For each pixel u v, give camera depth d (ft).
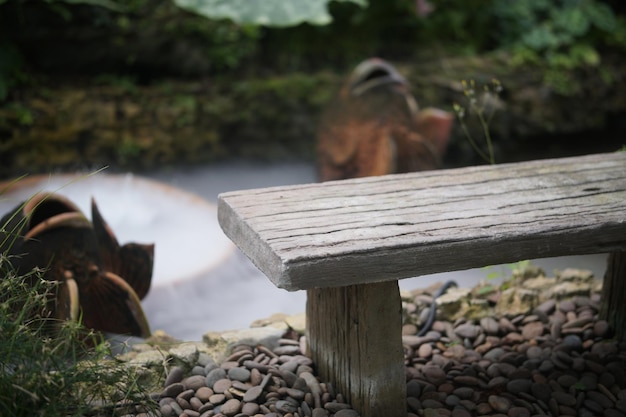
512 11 25.04
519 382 7.92
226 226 7.58
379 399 7.22
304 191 7.85
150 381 7.94
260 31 23.02
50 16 20.01
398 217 7.09
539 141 24.18
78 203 17.26
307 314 8.15
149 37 21.02
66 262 9.13
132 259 10.23
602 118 24.67
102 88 20.31
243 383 7.80
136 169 20.26
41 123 19.30
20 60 19.65
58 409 6.46
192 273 13.85
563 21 24.98
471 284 12.87
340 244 6.45
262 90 21.45
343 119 16.84
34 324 8.04
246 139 21.50
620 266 8.80
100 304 9.57
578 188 7.86
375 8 23.84
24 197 16.47
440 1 24.54
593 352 8.55
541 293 10.08
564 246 6.93
